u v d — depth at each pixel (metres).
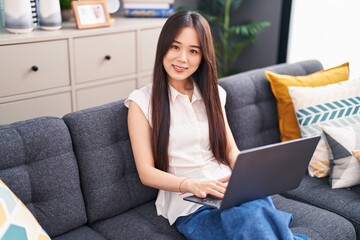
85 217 1.80
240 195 1.59
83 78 2.93
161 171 1.79
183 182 1.74
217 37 4.11
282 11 3.62
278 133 2.45
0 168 1.61
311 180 2.21
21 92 2.69
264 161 1.55
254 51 3.99
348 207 1.98
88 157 1.80
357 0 3.06
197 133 1.88
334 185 2.12
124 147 1.90
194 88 1.94
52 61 2.76
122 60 3.09
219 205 1.61
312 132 2.26
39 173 1.68
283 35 3.67
